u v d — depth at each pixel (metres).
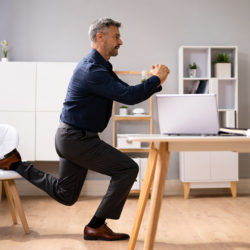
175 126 1.99
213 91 4.38
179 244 2.43
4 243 2.46
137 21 4.57
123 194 2.38
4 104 4.09
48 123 4.11
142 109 4.38
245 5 4.66
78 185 2.51
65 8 4.52
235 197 4.23
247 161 4.61
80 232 2.74
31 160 4.10
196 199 4.14
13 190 2.67
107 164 2.36
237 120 4.37
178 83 4.59
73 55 4.52
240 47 4.66
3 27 4.47
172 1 4.60
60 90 4.13
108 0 4.54
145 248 1.81
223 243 2.45
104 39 2.41
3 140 2.84
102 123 2.40
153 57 4.58
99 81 2.22
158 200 1.79
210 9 4.64
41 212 3.46
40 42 4.49
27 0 4.49
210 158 4.22
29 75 4.11
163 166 1.79
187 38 4.61
